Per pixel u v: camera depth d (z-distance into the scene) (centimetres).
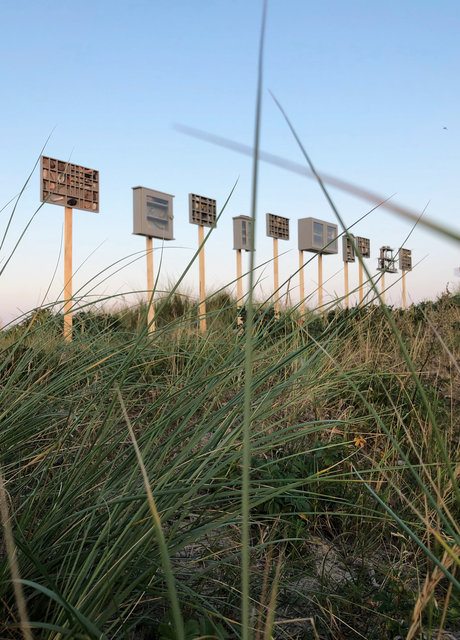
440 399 357
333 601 179
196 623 128
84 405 221
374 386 338
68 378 198
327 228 1233
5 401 199
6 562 126
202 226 927
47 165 605
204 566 183
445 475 226
